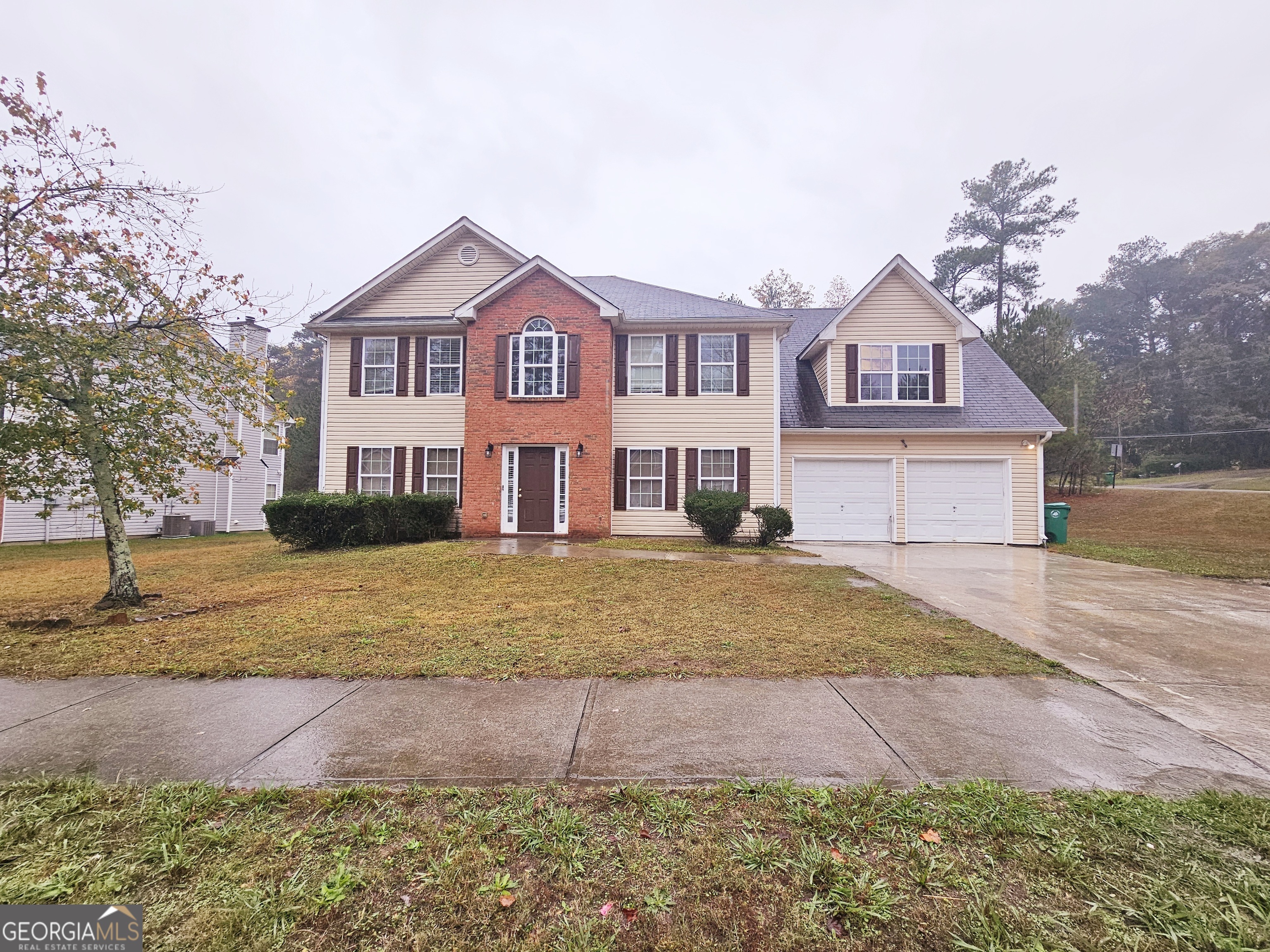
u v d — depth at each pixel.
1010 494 14.12
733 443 14.02
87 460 6.99
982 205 31.92
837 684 4.25
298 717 3.67
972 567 9.98
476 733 3.42
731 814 2.57
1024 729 3.50
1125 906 2.01
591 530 13.13
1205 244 49.59
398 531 12.22
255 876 2.18
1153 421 43.28
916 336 14.89
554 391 13.34
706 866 2.24
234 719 3.63
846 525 14.40
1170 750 3.24
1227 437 40.28
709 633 5.54
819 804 2.62
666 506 13.95
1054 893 2.08
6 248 6.01
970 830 2.43
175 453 7.14
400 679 4.35
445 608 6.58
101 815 2.55
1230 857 2.26
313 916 1.98
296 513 11.27
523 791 2.75
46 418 6.38
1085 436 22.33
